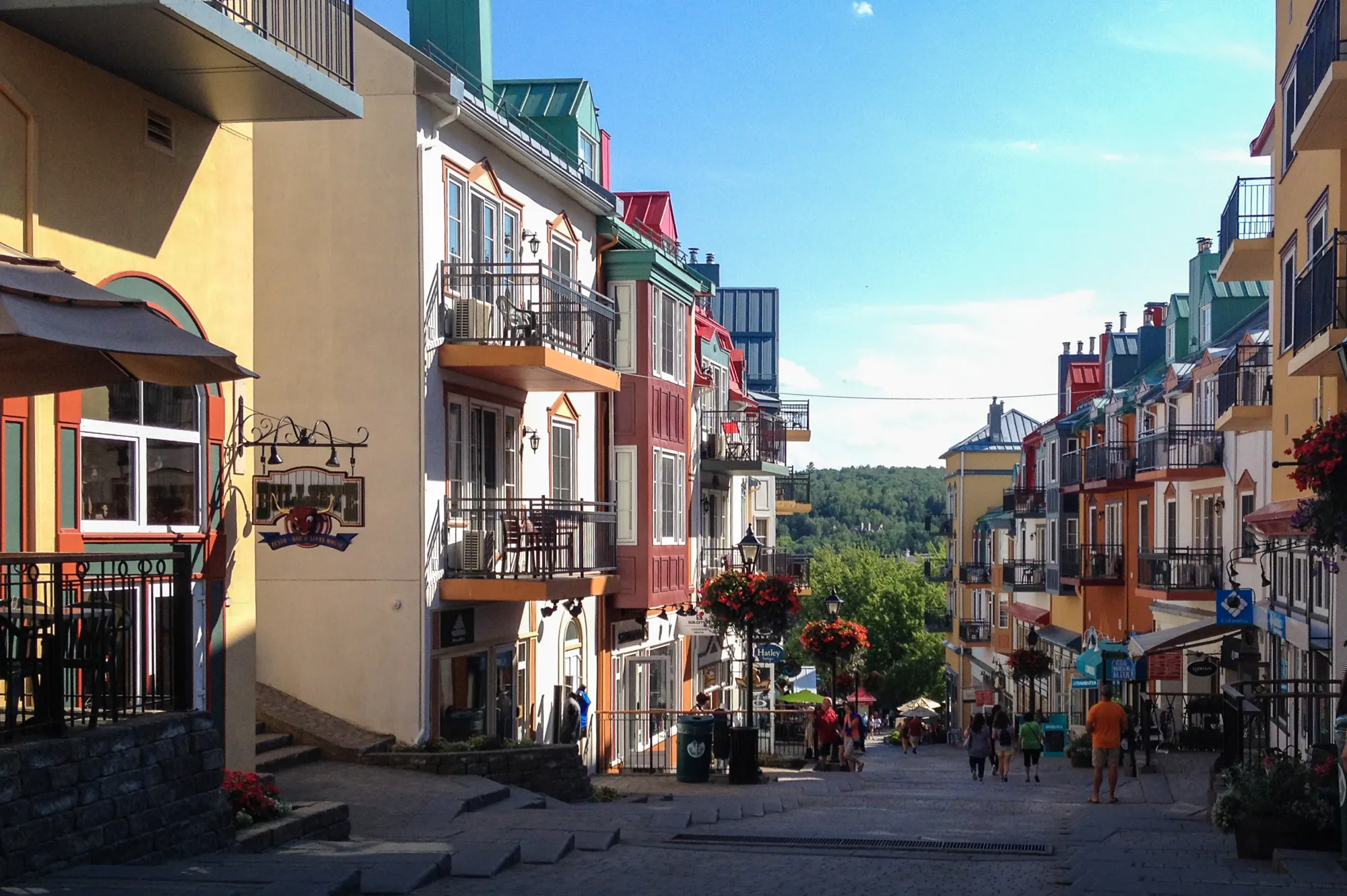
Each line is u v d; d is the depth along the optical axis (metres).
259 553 19.97
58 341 8.50
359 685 19.62
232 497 14.11
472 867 10.41
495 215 22.11
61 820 8.59
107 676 10.49
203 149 13.73
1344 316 15.92
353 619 19.69
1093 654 30.73
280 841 11.17
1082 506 46.97
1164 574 33.72
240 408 14.29
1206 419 33.41
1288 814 11.48
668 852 12.56
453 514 20.61
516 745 19.42
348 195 19.77
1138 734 30.55
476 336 20.64
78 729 9.11
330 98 13.16
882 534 178.75
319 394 19.73
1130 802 20.28
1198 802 19.92
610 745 26.89
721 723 23.91
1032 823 16.81
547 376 21.59
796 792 22.02
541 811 16.22
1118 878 10.13
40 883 8.03
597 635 26.75
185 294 13.39
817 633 35.34
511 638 22.81
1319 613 19.80
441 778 17.48
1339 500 13.23
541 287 20.72
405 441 19.56
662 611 30.45
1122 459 40.66
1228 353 30.80
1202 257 38.00
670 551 28.31
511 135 21.83
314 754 18.50
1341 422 13.18
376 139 19.70
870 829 15.64
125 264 12.53
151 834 9.55
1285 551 22.58
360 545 19.69
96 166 12.19
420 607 19.52
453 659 20.64
